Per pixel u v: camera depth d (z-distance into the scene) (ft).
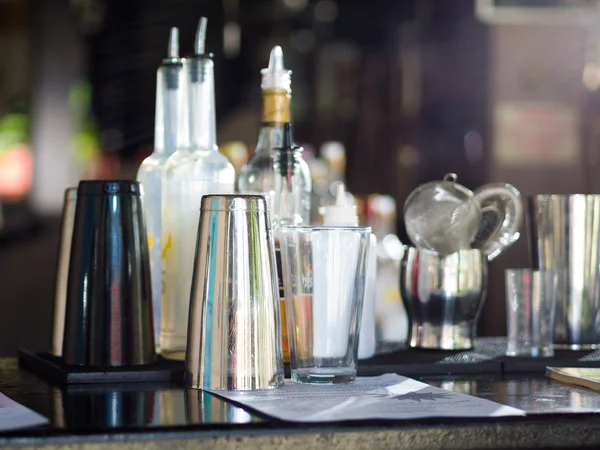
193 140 4.41
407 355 4.59
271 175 4.51
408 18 19.17
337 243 3.73
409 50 19.10
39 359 4.32
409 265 4.84
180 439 2.68
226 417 2.91
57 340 4.51
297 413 2.96
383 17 20.25
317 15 21.48
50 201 22.88
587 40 14.69
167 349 4.30
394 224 17.52
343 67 21.50
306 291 3.73
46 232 20.81
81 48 23.61
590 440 2.95
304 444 2.75
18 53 23.62
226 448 2.71
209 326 3.59
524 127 14.93
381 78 20.56
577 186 14.90
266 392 3.48
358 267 3.76
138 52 23.17
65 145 23.34
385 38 20.38
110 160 23.52
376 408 3.08
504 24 14.85
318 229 3.73
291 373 3.84
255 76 21.76
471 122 15.69
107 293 4.01
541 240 5.05
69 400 3.30
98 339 4.00
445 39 16.83
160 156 4.59
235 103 21.71
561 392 3.59
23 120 23.38
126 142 23.52
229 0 21.84
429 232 4.59
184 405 3.18
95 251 4.03
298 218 4.42
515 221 4.86
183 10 22.35
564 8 14.65
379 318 9.96
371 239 4.44
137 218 4.11
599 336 4.97
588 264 4.97
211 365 3.57
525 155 14.94
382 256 11.04
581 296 4.94
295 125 21.81
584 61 14.74
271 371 3.59
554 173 14.93
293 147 4.42
